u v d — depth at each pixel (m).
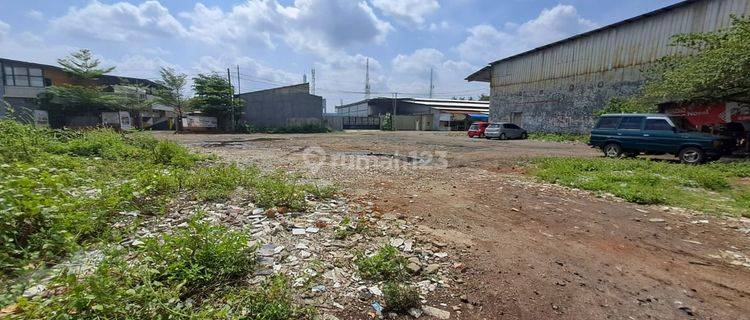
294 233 3.96
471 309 2.69
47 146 8.46
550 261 3.62
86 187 5.09
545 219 5.08
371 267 3.15
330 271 3.10
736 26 11.25
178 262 2.65
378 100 56.03
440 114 47.75
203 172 6.66
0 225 3.02
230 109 34.31
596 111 20.97
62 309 2.05
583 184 7.16
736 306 2.84
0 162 5.58
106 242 3.20
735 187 6.96
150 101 34.47
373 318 2.51
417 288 2.92
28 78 29.14
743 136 12.33
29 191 3.66
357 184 7.30
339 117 48.38
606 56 20.72
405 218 4.93
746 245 4.12
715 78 10.55
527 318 2.61
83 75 29.98
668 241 4.24
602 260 3.68
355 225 4.38
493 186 7.40
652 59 18.27
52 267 2.86
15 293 2.21
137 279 2.47
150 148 10.17
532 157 12.04
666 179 7.46
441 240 4.10
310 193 5.92
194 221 3.15
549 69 24.81
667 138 10.43
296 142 19.92
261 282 2.65
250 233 3.85
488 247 3.95
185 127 33.03
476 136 26.48
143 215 4.32
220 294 2.55
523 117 27.42
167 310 2.14
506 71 29.03
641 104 15.72
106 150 9.05
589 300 2.88
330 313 2.51
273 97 37.72
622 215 5.31
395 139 23.56
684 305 2.84
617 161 9.74
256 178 6.74
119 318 2.10
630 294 3.00
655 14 17.98
